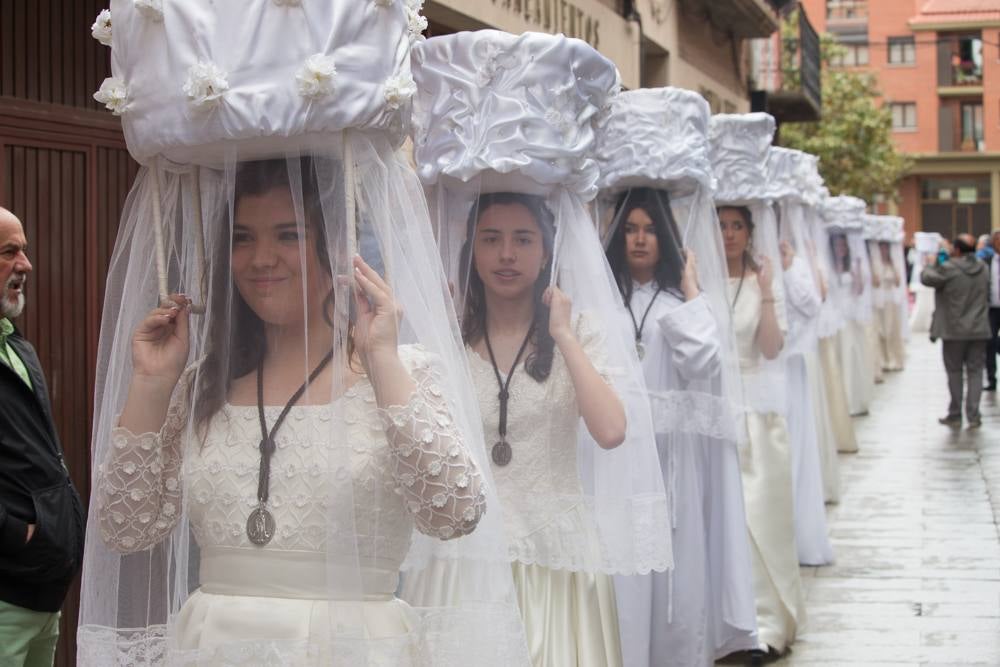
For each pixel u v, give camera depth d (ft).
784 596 24.21
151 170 10.44
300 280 10.14
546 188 15.42
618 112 20.31
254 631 9.70
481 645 10.79
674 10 52.26
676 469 20.06
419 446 9.68
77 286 19.29
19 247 14.17
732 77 66.23
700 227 21.26
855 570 29.94
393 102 9.87
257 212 10.16
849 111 118.93
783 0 73.31
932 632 24.79
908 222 183.93
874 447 48.85
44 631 14.74
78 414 19.34
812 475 30.45
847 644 24.07
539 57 14.88
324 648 9.57
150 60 9.90
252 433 10.00
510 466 14.99
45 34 18.81
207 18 9.70
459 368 10.96
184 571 10.48
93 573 10.48
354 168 10.11
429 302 10.54
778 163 31.14
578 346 15.01
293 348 10.23
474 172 14.89
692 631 19.75
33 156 18.60
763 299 24.56
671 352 20.38
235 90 9.62
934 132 180.34
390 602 10.12
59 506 14.19
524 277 15.24
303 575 9.78
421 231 10.74
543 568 14.96
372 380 9.78
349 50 9.71
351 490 9.65
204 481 10.03
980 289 52.75
